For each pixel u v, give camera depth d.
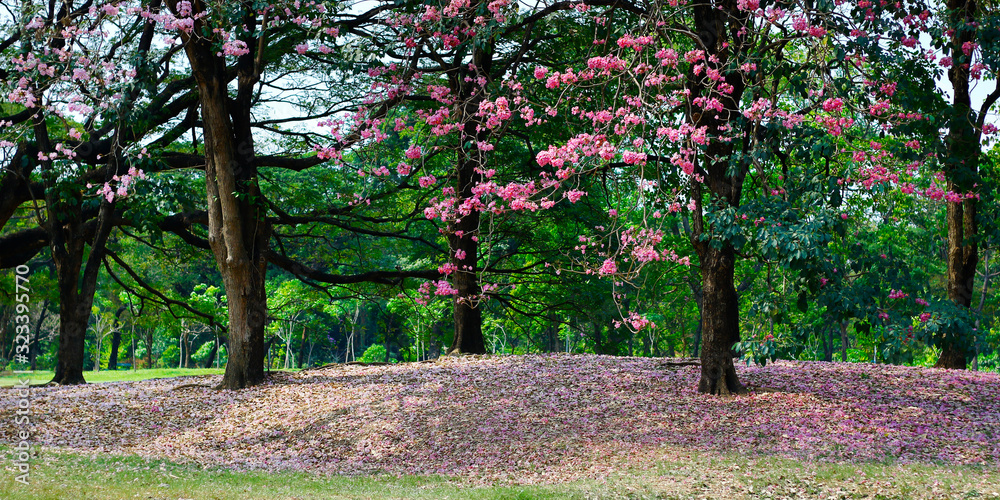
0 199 19.28
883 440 11.53
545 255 24.94
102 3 14.21
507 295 25.14
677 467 10.20
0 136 16.53
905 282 11.70
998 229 13.32
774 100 11.94
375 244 29.89
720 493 8.90
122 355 60.09
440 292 13.73
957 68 16.83
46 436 13.23
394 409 14.69
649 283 31.83
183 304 25.78
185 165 19.72
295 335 50.66
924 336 11.12
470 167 19.59
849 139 11.65
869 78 11.54
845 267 12.20
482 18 12.45
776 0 11.39
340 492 9.24
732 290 15.90
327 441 13.16
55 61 13.91
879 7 10.85
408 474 10.96
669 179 14.38
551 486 9.50
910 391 14.81
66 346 19.95
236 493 8.62
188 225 21.45
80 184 17.05
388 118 15.08
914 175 11.71
